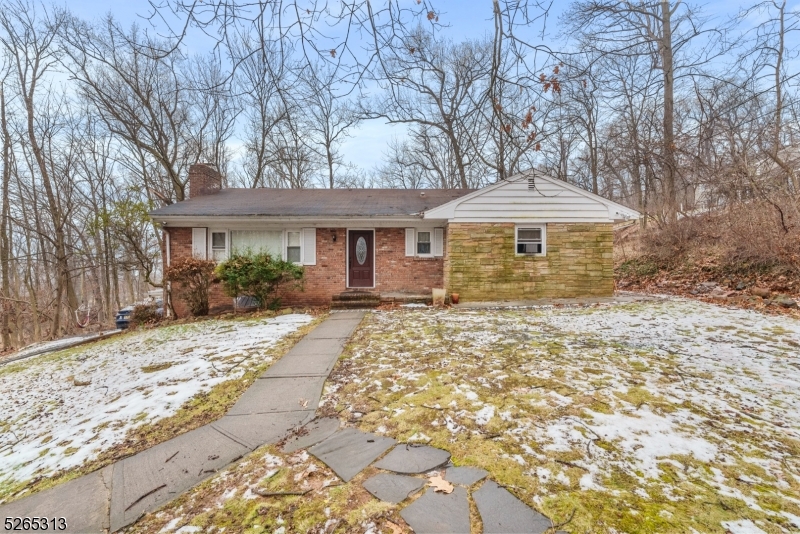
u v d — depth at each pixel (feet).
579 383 12.29
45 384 17.94
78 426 12.28
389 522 6.47
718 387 11.77
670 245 40.24
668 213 42.50
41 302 65.77
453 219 33.09
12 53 47.96
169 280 33.22
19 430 12.85
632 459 8.00
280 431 10.52
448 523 6.33
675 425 9.40
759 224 29.91
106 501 8.06
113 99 43.52
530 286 33.06
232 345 20.53
